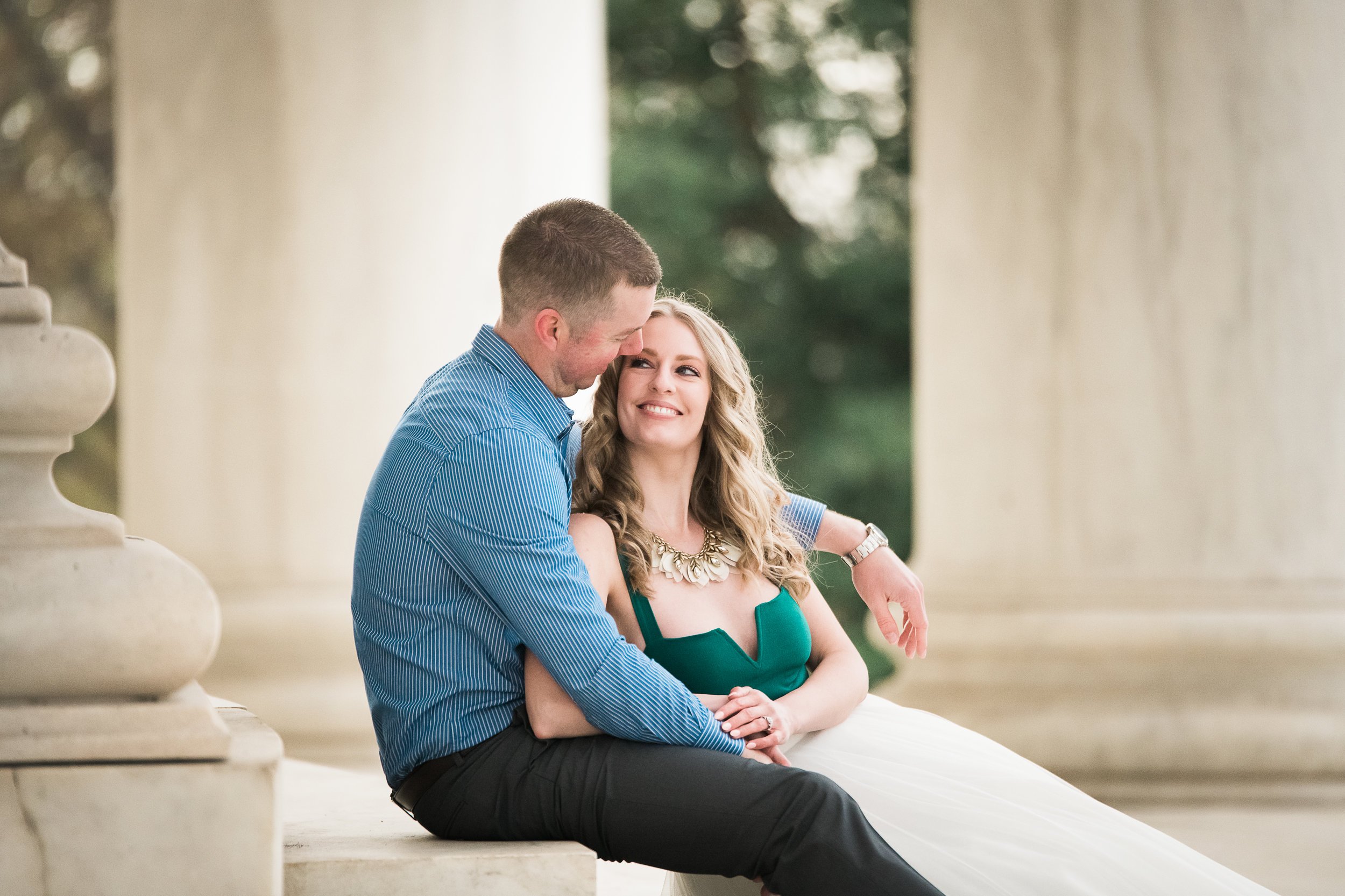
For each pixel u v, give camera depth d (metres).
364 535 6.80
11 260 5.64
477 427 6.52
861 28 35.97
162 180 14.48
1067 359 14.35
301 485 14.23
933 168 15.35
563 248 6.75
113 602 5.38
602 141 16.42
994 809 6.97
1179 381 14.10
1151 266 14.17
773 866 6.23
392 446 6.77
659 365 7.49
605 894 9.36
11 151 32.81
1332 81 14.17
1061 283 14.41
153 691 5.50
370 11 14.38
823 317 36.38
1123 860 6.80
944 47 15.21
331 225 14.32
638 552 7.32
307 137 14.31
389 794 9.13
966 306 14.84
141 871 5.33
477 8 14.63
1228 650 13.81
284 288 14.29
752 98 36.16
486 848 6.29
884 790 7.00
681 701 6.46
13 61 32.59
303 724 13.59
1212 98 14.16
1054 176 14.48
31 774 5.27
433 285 14.45
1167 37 14.22
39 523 5.47
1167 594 14.02
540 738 6.54
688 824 6.29
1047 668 14.12
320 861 6.00
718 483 7.63
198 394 14.31
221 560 14.19
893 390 36.22
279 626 13.83
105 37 32.84
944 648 14.46
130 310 14.75
